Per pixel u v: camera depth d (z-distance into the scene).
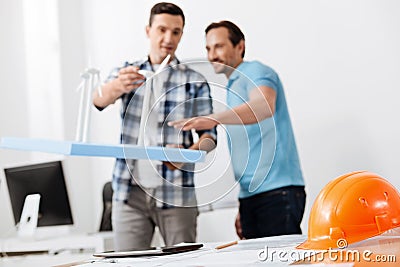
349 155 3.55
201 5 3.92
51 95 4.05
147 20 4.08
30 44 4.09
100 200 4.16
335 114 3.58
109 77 2.79
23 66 4.11
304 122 3.66
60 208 3.08
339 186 1.40
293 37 3.69
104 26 4.18
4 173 3.17
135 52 4.11
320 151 3.62
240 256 1.36
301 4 3.67
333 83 3.59
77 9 4.20
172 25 2.53
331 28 3.60
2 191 3.94
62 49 4.07
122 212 2.76
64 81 4.06
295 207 2.76
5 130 4.10
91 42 4.20
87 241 3.02
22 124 4.10
